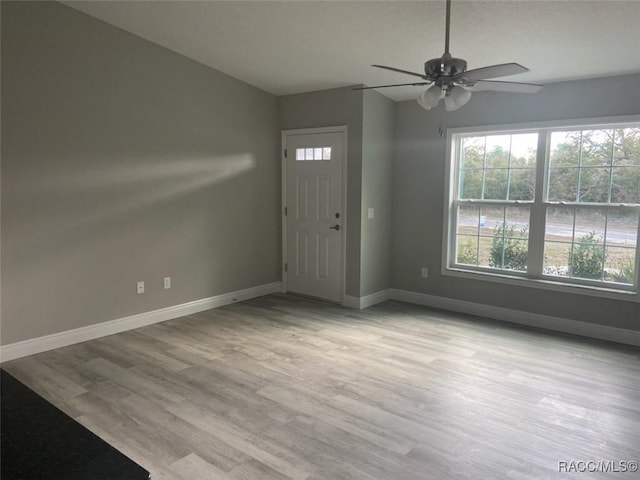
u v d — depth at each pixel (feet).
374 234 17.07
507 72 8.58
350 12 11.01
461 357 12.12
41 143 11.85
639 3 9.29
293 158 18.06
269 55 14.28
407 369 11.32
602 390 10.25
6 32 11.07
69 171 12.44
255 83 17.01
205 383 10.48
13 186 11.44
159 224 14.69
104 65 12.95
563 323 14.30
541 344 13.14
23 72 11.41
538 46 11.55
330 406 9.46
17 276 11.68
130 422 8.77
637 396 9.97
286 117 18.08
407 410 9.30
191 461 7.55
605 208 13.57
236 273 17.40
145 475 2.59
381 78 15.21
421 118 16.80
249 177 17.51
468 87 9.96
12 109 11.28
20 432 2.99
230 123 16.57
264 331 14.14
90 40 12.60
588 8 9.64
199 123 15.56
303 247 18.25
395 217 17.85
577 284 14.11
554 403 9.63
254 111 17.43
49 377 10.72
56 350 12.39
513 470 7.39
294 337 13.60
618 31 10.47
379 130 16.76
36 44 11.58
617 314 13.39
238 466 7.43
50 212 12.15
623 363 11.78
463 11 10.16
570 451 7.93
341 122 16.47
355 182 16.34
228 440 8.18
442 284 16.87
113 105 13.24
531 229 14.87
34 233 11.89
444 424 8.77
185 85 15.03
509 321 15.31
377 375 10.96
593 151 13.69
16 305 11.71
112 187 13.39
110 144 13.25
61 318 12.57
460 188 16.43
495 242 15.75
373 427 8.66
